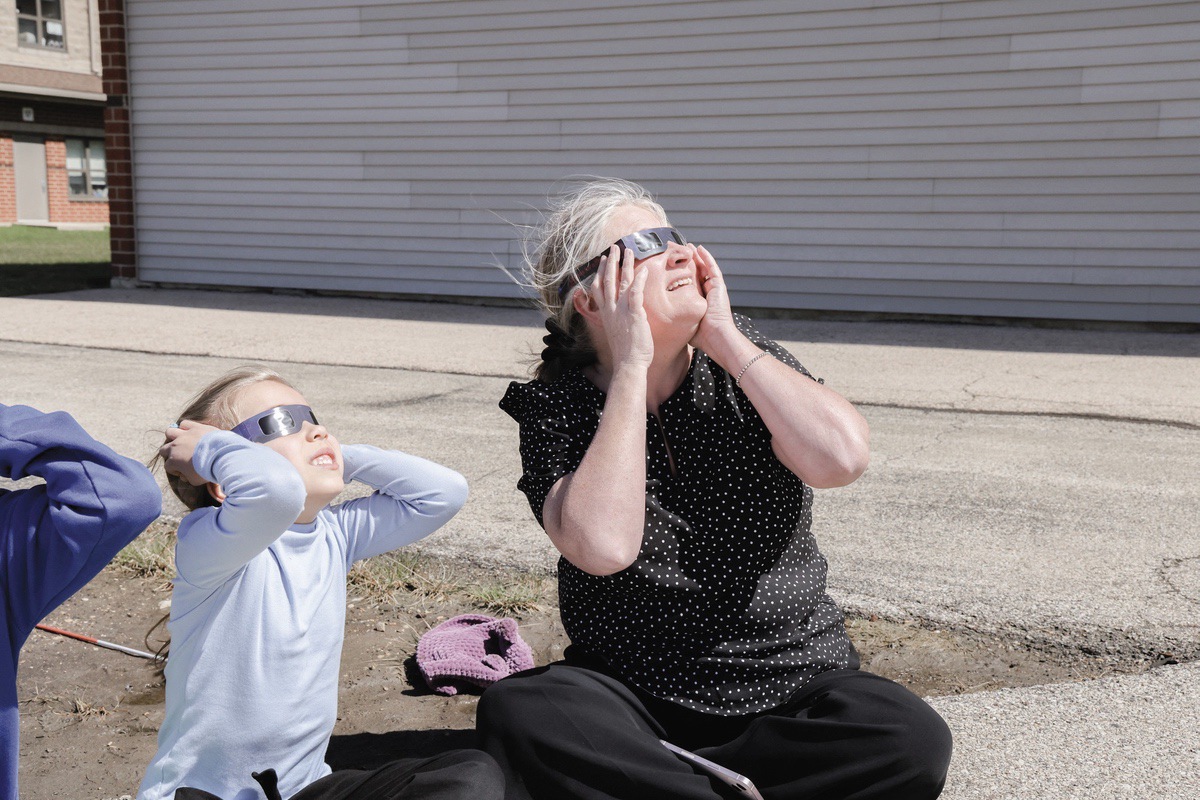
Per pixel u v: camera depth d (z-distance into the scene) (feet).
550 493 6.57
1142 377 23.73
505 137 36.96
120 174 42.65
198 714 5.94
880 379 23.59
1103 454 17.56
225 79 40.65
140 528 5.06
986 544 13.08
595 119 35.58
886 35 31.68
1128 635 10.34
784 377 6.52
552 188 36.55
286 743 6.09
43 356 27.45
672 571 6.59
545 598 11.66
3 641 5.14
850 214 32.99
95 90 104.78
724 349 6.60
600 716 6.24
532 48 36.01
